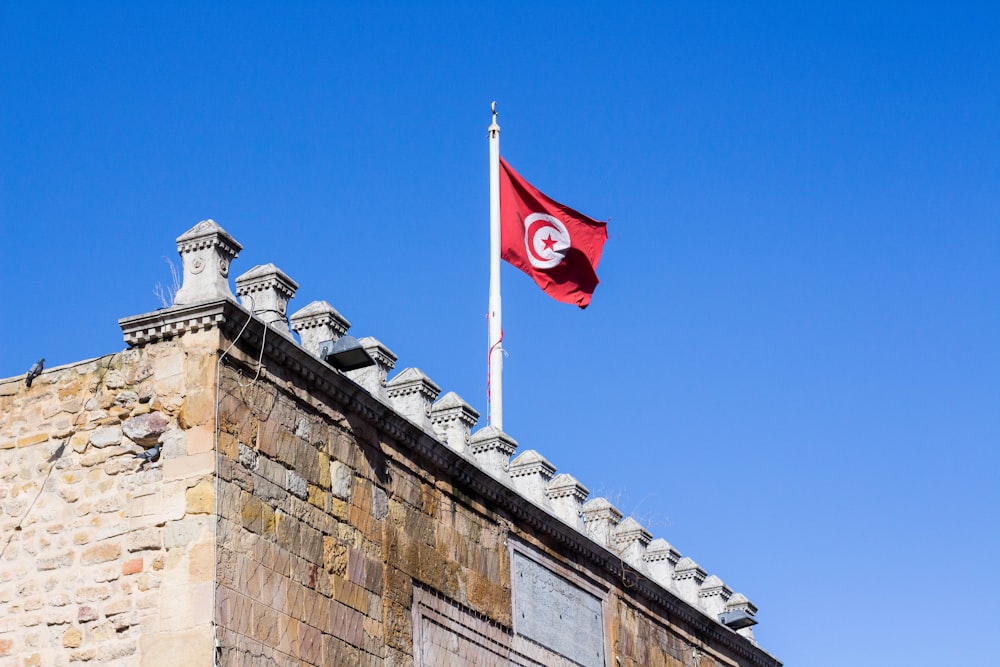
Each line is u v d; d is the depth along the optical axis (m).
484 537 31.52
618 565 36.03
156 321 25.73
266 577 25.27
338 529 27.31
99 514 25.30
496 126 38.38
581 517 35.25
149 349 25.89
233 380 25.59
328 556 26.88
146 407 25.53
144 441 25.31
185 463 24.92
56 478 25.84
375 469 28.70
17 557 25.58
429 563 29.59
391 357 30.16
